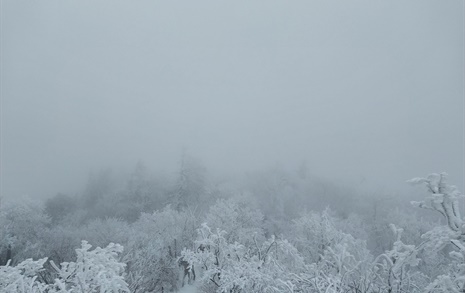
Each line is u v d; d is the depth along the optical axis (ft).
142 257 50.19
